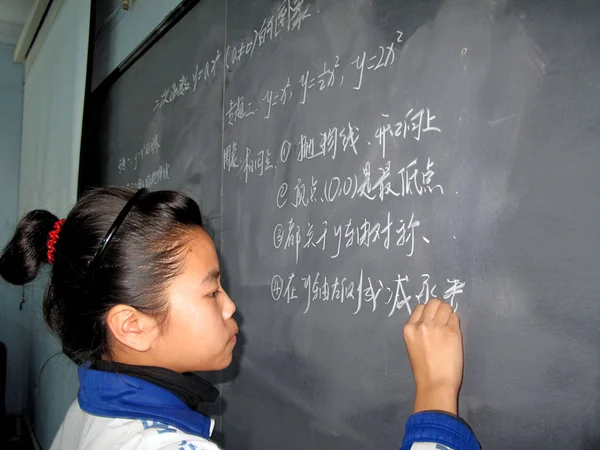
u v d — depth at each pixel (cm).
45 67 260
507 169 64
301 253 96
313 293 93
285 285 100
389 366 79
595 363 55
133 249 58
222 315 64
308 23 98
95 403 57
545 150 61
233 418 115
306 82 97
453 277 70
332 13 92
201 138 133
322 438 90
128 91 187
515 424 62
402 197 77
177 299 59
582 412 56
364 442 83
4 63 331
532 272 61
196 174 135
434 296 72
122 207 61
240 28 119
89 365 62
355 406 84
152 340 59
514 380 63
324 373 90
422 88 75
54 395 241
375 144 82
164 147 154
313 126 95
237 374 114
